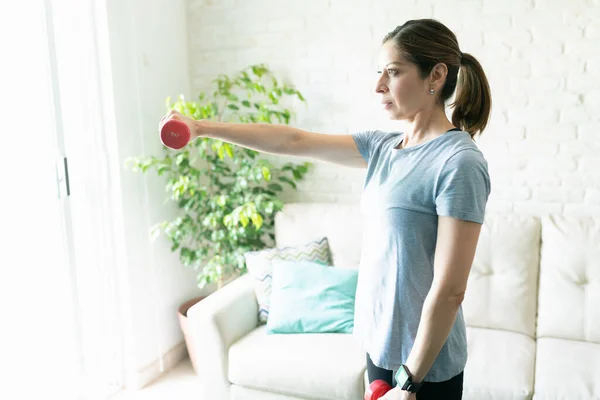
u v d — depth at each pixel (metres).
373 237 1.11
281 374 1.89
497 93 2.31
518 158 2.32
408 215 1.03
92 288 2.28
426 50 1.02
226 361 2.03
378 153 1.23
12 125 1.89
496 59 2.29
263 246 2.63
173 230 2.47
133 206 2.43
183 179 2.36
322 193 2.70
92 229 2.26
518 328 2.11
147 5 2.48
